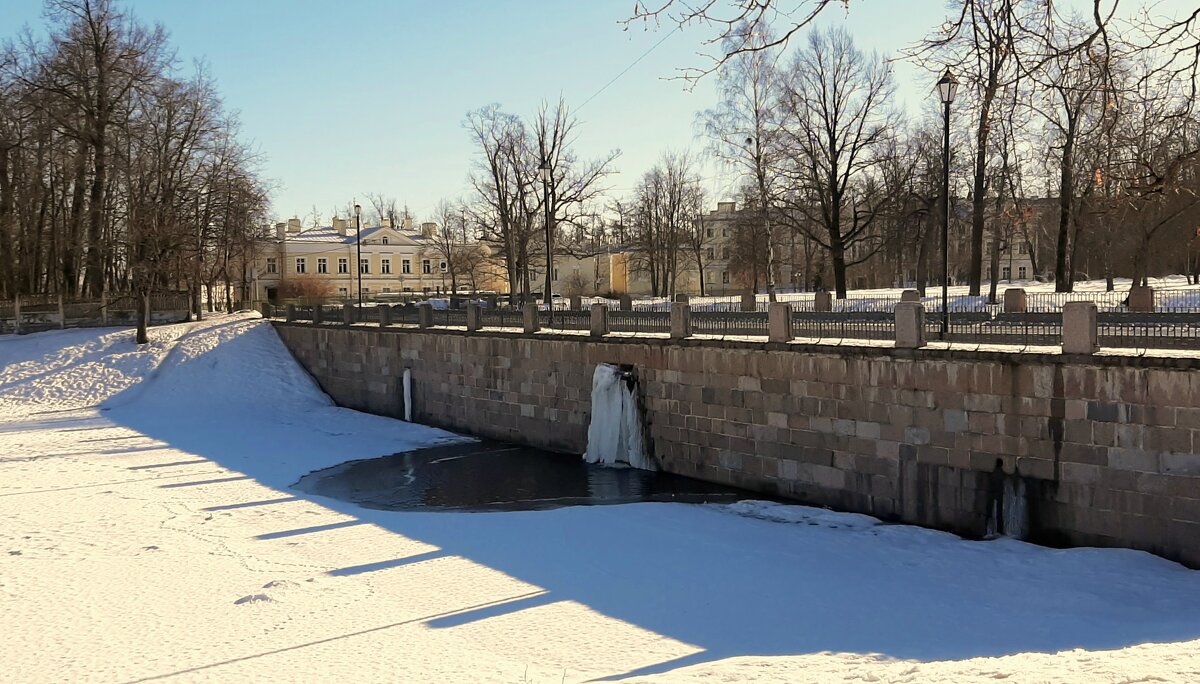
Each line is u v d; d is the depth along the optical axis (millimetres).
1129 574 14195
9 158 50562
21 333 46594
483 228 58812
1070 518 16203
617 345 26594
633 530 18531
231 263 77062
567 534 18312
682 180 73812
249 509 20969
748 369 22266
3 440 31266
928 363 18203
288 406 39875
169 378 40812
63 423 34844
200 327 47281
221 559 16188
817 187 43875
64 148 50406
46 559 15836
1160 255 46062
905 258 84375
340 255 92750
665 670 10430
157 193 51750
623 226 79000
